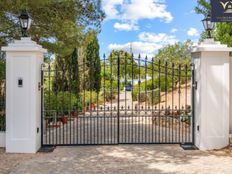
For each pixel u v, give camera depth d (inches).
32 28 490.0
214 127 340.5
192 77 359.3
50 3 453.4
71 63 723.4
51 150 337.7
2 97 404.5
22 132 330.3
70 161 293.4
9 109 330.3
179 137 394.3
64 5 479.5
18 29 479.5
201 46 338.0
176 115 485.7
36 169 267.7
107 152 328.2
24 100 330.0
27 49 324.5
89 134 452.1
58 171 261.9
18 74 329.1
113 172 258.8
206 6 498.6
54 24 487.2
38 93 343.9
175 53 995.9
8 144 330.3
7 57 328.2
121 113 718.5
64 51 536.1
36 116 335.9
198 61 346.0
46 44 516.7
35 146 330.3
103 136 432.8
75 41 530.0
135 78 770.2
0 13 438.0
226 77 341.1
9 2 419.8
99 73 791.7
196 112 351.3
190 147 346.6
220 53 339.9
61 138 422.9
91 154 319.9
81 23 538.0
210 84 339.6
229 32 495.2
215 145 339.9
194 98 358.3
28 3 429.7
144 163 285.7
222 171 260.1
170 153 323.6
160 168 269.9
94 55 904.3
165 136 413.7
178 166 275.6
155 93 773.9
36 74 335.3
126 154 319.3
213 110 340.5
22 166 276.8
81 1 515.5
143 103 804.6
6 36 488.7
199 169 266.1
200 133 339.6
